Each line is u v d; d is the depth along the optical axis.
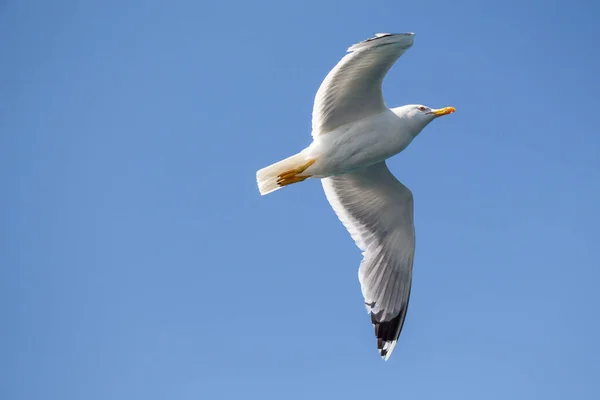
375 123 14.27
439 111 14.77
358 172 15.54
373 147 14.34
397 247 15.99
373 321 15.85
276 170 14.61
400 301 15.92
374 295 15.94
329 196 16.19
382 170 15.35
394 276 16.03
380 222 15.98
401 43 12.88
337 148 14.33
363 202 15.95
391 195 15.62
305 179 14.76
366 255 16.00
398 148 14.55
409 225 15.80
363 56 13.23
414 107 14.77
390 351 15.64
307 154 14.51
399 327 15.83
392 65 13.45
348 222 16.16
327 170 14.59
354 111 14.33
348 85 13.88
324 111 14.27
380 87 13.94
